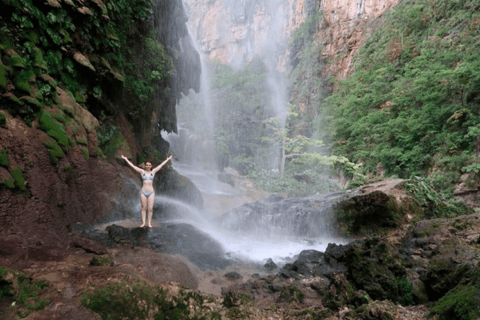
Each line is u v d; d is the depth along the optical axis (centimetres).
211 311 390
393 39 2384
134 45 1210
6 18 617
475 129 1241
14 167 560
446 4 2100
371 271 455
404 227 845
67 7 782
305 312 394
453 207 929
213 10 6016
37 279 382
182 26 1805
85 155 764
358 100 2231
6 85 570
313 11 3762
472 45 1589
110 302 367
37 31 696
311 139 2645
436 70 1522
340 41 3288
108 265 470
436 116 1474
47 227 595
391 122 1720
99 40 924
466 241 561
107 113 1045
